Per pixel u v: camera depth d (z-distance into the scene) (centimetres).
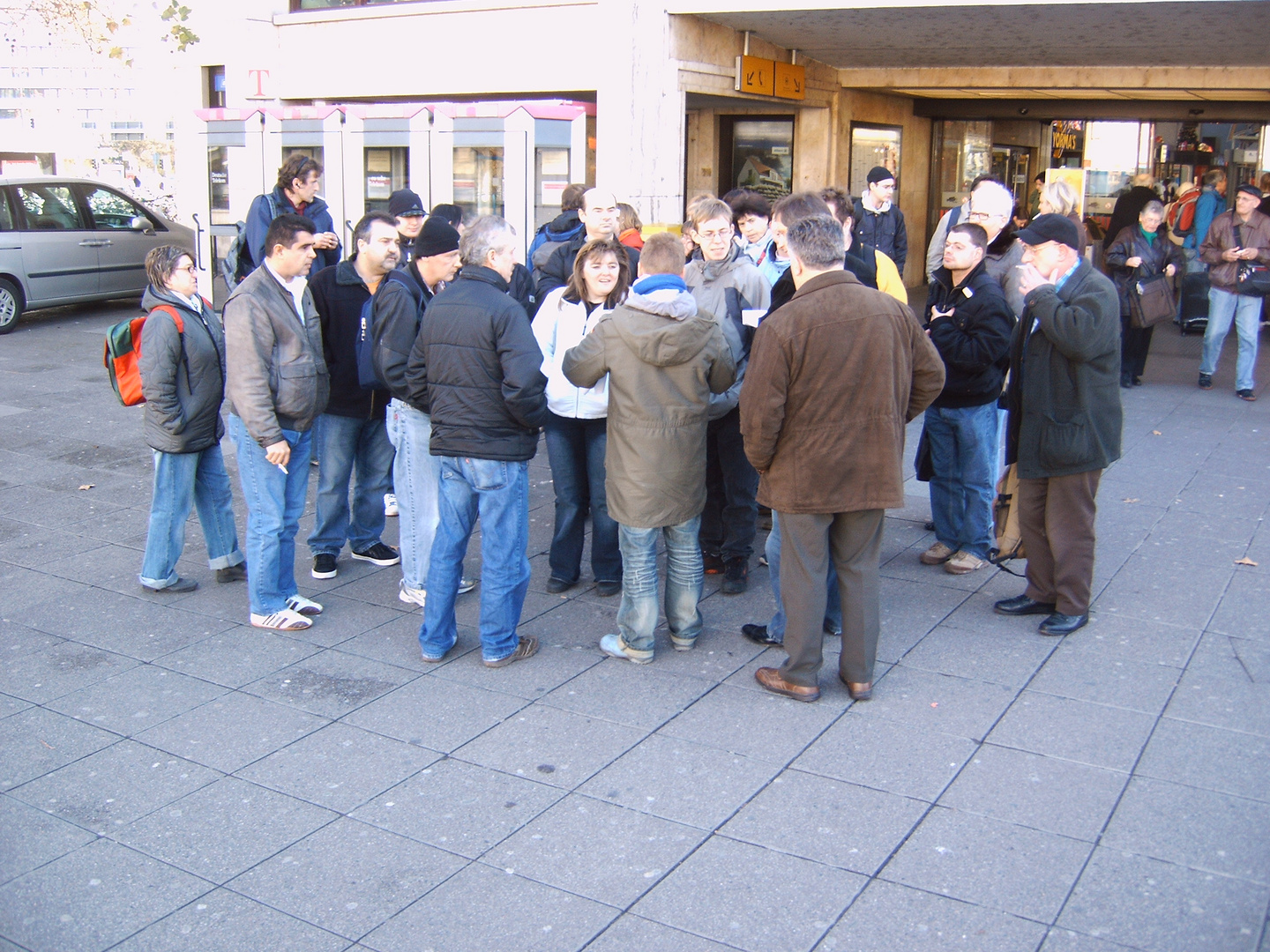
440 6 1202
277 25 1326
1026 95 1507
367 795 362
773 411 394
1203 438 810
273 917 303
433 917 303
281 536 498
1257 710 413
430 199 1005
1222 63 1206
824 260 392
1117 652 462
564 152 979
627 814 350
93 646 478
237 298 465
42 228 1308
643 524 438
